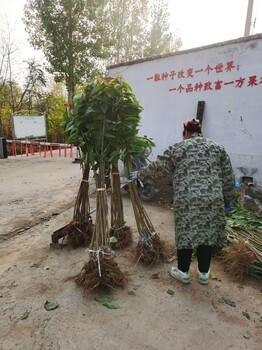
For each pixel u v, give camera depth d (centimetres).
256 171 448
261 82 429
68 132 271
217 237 234
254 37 422
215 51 466
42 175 772
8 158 1163
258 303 228
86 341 184
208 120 491
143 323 201
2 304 219
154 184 518
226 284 254
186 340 187
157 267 280
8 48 1623
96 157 251
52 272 267
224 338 189
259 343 186
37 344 181
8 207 474
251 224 333
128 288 244
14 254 304
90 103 244
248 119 449
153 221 410
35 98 1850
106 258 244
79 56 1356
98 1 1276
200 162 225
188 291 241
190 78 502
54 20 1264
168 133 548
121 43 1842
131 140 261
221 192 227
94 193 580
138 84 576
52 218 420
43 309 214
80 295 232
